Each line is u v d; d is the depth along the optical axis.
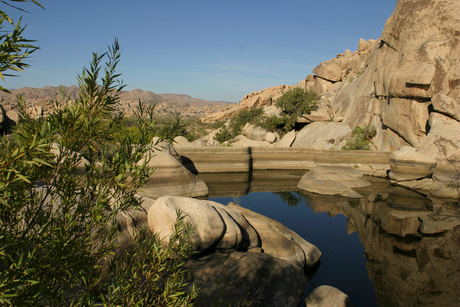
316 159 25.25
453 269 8.31
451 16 23.52
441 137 20.22
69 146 1.69
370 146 28.84
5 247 1.37
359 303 6.57
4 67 1.12
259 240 8.09
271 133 38.19
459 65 21.67
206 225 6.48
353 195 16.48
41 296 1.62
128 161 1.85
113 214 1.99
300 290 6.49
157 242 2.47
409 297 6.85
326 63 47.00
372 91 31.84
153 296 2.26
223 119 69.94
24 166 1.44
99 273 2.07
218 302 4.62
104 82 1.69
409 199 16.50
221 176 22.08
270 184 19.88
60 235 1.69
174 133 2.00
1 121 17.91
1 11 1.07
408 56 25.28
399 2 28.30
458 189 16.97
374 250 9.49
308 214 13.27
